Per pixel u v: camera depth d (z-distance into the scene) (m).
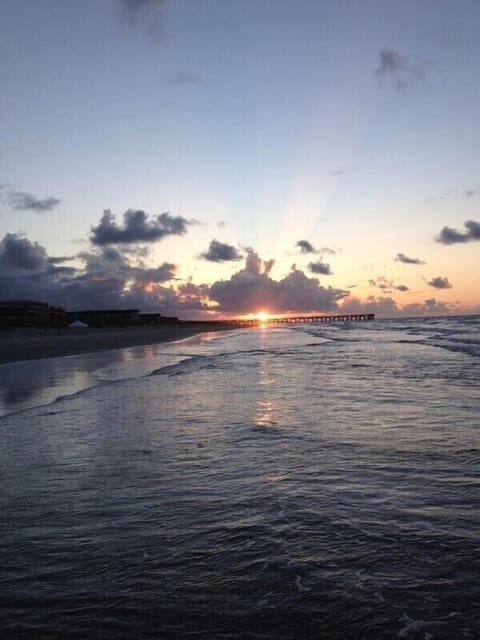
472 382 15.18
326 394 13.44
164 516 5.24
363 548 4.37
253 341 54.25
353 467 6.73
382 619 3.37
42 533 4.90
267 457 7.34
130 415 10.95
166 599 3.68
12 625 3.43
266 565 4.13
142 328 120.50
